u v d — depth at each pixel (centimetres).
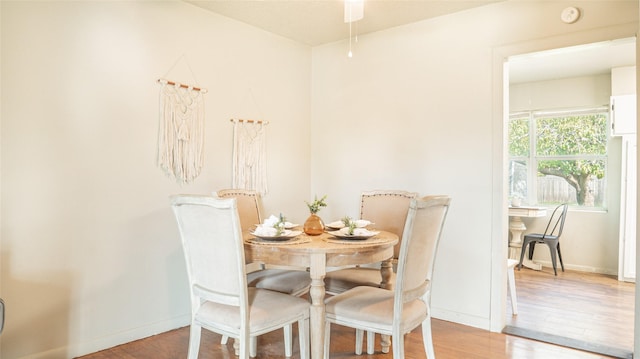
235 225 187
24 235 232
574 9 274
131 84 277
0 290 225
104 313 266
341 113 399
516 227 527
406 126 354
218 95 331
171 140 299
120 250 273
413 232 194
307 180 418
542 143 553
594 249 507
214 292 203
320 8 319
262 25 356
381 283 267
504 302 308
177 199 199
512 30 300
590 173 518
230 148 342
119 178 272
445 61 332
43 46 237
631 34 256
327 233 258
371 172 378
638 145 234
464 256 321
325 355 224
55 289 245
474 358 257
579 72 500
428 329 226
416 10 321
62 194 246
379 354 262
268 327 206
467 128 321
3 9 223
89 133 257
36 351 238
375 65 373
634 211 449
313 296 213
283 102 390
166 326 299
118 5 270
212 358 255
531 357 259
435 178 338
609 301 381
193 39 313
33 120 234
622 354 264
